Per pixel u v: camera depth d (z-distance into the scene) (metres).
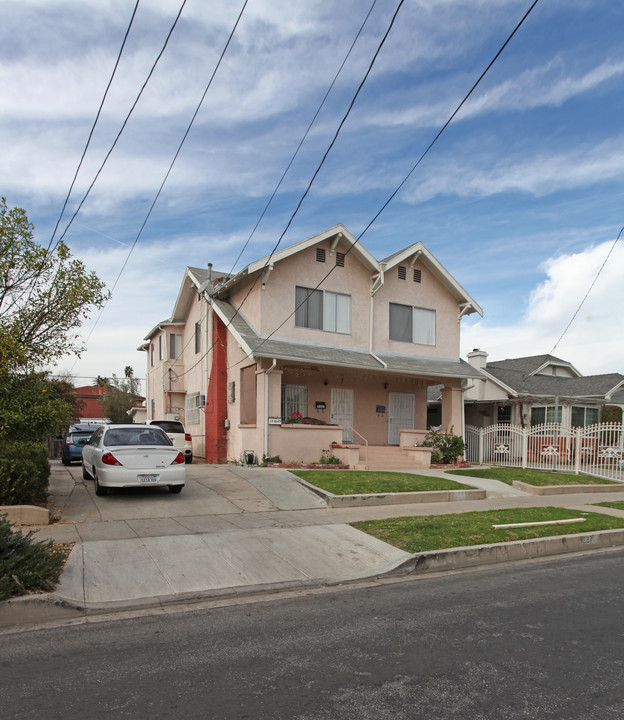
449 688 4.00
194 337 23.20
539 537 8.95
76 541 7.66
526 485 14.44
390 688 3.99
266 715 3.59
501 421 25.75
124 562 6.91
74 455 18.98
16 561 5.88
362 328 18.89
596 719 3.60
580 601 6.18
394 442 20.56
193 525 8.91
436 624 5.38
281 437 16.19
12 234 9.55
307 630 5.20
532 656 4.60
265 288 16.92
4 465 8.77
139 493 11.45
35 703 3.74
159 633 5.11
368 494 11.59
